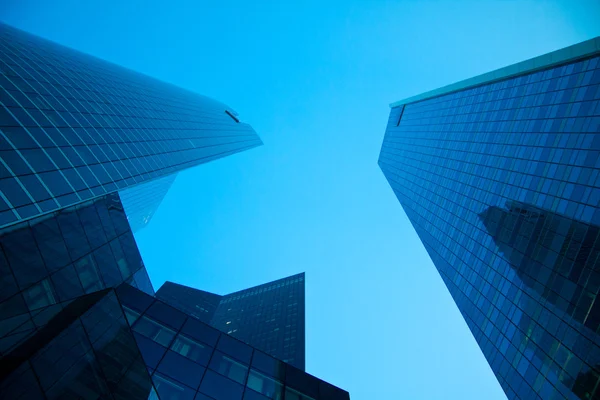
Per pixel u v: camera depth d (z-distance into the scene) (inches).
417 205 3607.3
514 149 2084.2
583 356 1305.4
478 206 2361.0
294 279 6240.2
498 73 2468.0
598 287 1306.6
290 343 4306.1
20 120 1114.7
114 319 655.8
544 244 1652.3
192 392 761.6
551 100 1867.6
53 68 1838.1
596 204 1405.0
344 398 1029.2
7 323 645.3
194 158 2615.7
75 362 503.8
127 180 1488.7
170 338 856.9
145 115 2388.0
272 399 880.3
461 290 2455.7
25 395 404.2
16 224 865.5
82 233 1107.3
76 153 1267.2
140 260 1400.1
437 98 3651.6
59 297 908.6
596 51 1647.4
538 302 1621.6
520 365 1667.1
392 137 5024.6
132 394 578.6
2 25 2135.8
